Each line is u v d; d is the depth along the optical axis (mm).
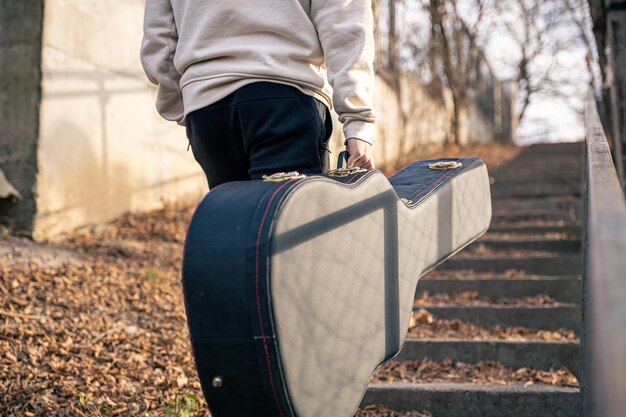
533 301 4199
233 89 1674
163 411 2586
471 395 2812
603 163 1520
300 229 1354
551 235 5559
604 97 5930
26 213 4656
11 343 2934
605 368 689
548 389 2785
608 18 5281
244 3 1699
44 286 3654
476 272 4797
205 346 1329
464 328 3801
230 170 1815
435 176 2127
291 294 1317
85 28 5180
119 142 5555
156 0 1912
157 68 1896
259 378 1287
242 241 1296
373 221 1616
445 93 13797
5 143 4762
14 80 4777
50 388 2641
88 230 5105
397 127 10719
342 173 1637
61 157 4902
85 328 3238
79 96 5102
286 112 1656
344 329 1483
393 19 10078
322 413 1394
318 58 1769
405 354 3371
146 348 3111
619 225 932
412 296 1805
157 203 6027
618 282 779
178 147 6363
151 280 4035
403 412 2871
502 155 12211
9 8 4797
